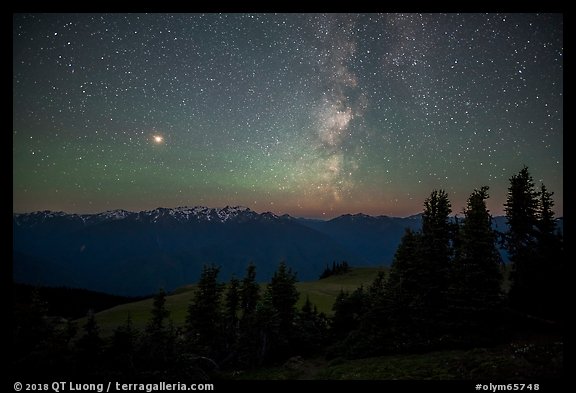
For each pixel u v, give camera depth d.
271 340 38.66
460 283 30.92
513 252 33.12
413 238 40.12
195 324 38.47
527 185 33.69
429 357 26.67
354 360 32.03
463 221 33.94
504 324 28.97
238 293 44.44
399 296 34.56
